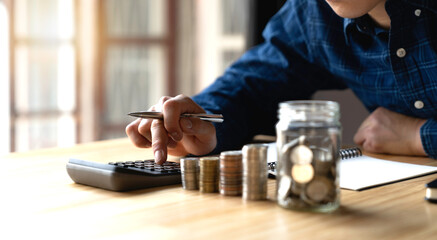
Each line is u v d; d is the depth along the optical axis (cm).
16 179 81
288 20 136
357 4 93
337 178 61
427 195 66
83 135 381
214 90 125
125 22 378
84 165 76
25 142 368
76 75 375
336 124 61
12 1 354
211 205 64
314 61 132
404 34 108
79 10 371
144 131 94
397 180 78
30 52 366
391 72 118
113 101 384
